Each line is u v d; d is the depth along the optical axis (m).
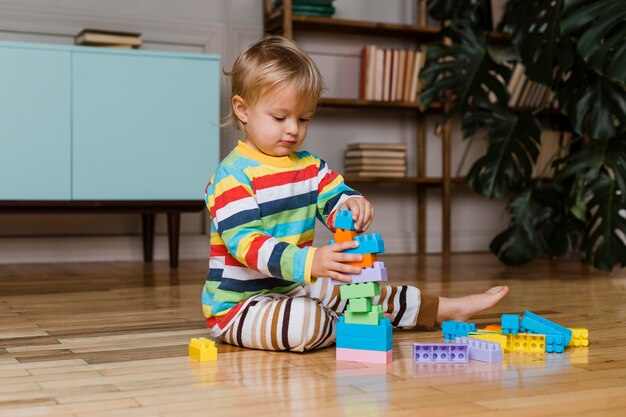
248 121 1.39
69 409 0.98
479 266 3.21
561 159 2.97
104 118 3.04
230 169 1.39
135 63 3.06
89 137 3.02
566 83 2.81
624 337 1.50
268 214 1.40
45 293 2.29
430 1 3.69
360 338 1.26
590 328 1.62
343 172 3.85
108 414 0.95
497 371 1.18
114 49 3.03
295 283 1.46
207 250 3.64
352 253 1.24
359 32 3.77
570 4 2.63
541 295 2.23
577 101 2.76
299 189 1.43
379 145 3.63
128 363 1.26
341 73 3.82
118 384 1.11
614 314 1.84
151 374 1.17
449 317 1.54
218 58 3.18
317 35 3.76
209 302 1.43
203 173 3.18
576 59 2.79
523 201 3.04
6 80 2.90
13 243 3.35
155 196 3.11
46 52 2.95
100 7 3.42
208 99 3.18
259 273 1.40
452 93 3.24
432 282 2.58
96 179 3.04
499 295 1.55
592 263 2.72
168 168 3.13
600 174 2.76
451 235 4.07
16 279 2.69
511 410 0.96
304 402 1.00
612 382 1.11
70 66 2.98
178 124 3.13
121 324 1.69
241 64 1.39
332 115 3.83
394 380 1.12
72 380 1.14
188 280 2.65
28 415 0.95
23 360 1.29
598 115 2.70
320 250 1.25
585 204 2.80
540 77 2.77
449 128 3.72
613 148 2.75
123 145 3.06
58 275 2.83
